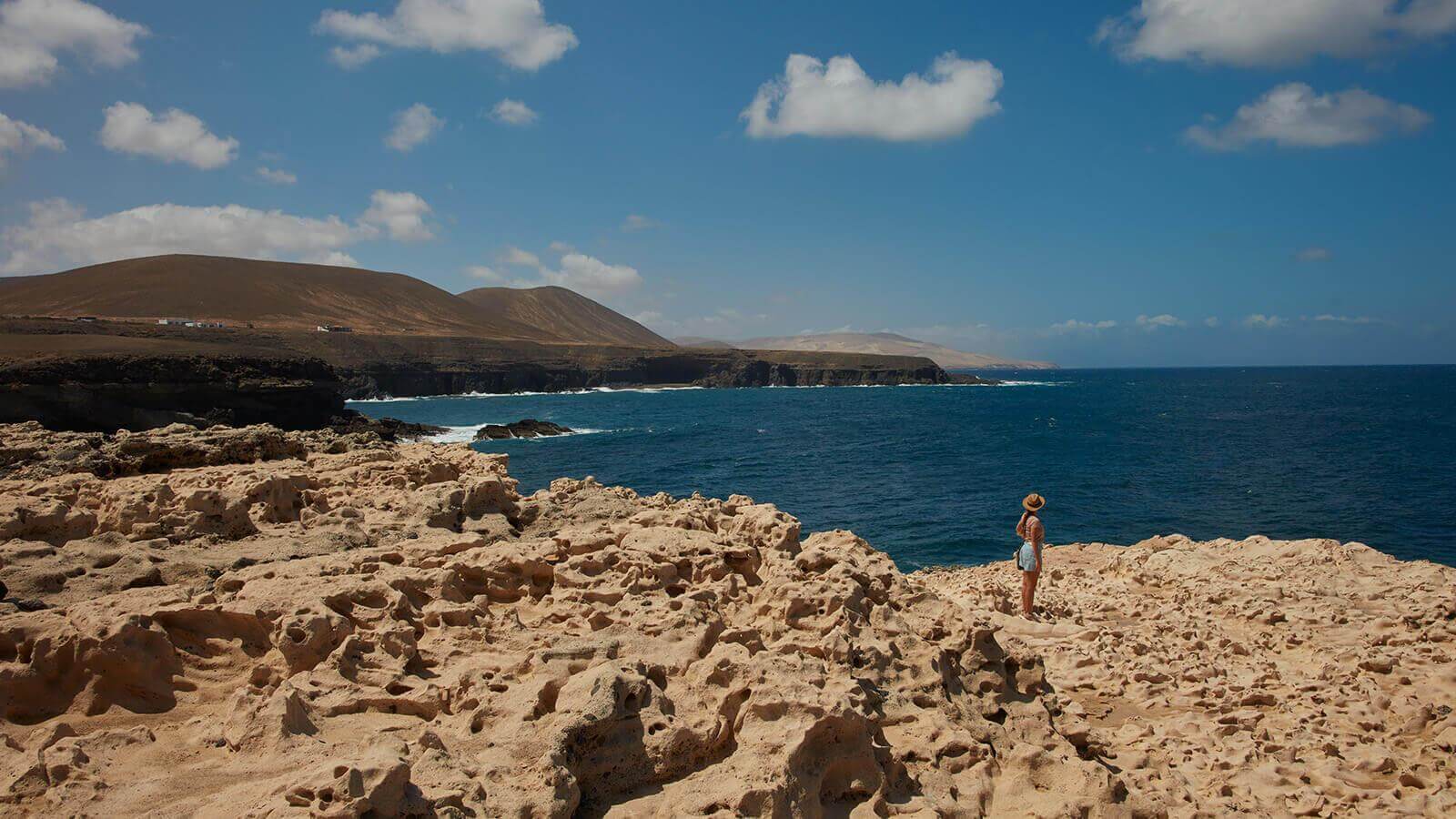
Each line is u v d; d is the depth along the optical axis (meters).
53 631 8.81
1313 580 18.06
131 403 75.38
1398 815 9.38
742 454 73.19
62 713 8.45
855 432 93.44
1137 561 21.50
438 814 6.32
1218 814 9.31
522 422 93.94
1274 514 41.91
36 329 136.25
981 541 37.56
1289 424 95.81
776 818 7.22
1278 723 11.78
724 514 15.70
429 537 14.00
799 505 47.09
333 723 8.08
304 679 8.59
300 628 9.12
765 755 7.67
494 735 7.67
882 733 8.85
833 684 8.75
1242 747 10.95
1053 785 8.91
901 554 35.66
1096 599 18.25
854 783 8.05
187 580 11.86
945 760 8.90
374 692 8.63
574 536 12.33
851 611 10.29
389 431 90.00
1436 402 134.88
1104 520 41.62
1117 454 68.25
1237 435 82.62
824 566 11.55
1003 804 8.70
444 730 7.98
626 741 7.76
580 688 7.94
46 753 6.93
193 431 25.22
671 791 7.48
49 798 6.46
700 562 11.69
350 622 9.79
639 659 8.97
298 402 86.62
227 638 9.50
